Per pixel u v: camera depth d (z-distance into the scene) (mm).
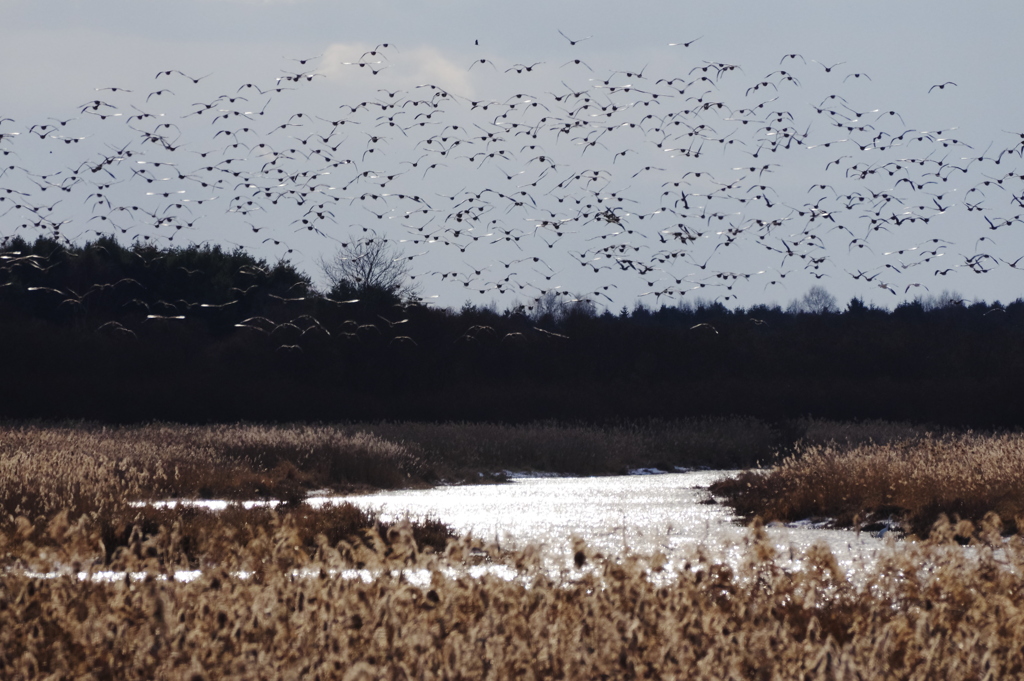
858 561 9531
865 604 7777
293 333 52125
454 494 30453
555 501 27453
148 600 6543
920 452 23406
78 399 44906
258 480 28031
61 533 8555
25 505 16828
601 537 17766
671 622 6316
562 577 7820
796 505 21750
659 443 46500
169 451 28719
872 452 25500
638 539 17312
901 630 6555
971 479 19266
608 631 6078
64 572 8156
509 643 6105
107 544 14820
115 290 52875
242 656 5574
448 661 5555
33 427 36594
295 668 5328
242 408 47312
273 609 6703
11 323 50125
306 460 33000
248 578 8734
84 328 51562
